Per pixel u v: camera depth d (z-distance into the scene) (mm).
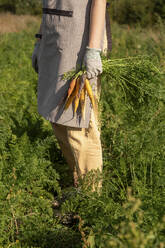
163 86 3746
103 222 2463
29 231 2793
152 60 3779
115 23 13148
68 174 3943
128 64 3398
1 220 2830
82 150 3205
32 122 4609
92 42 2889
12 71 7656
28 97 5895
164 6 14750
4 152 3598
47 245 2824
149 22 11344
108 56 3316
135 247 1813
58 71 3084
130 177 3484
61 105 3127
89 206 2754
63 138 3527
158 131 3654
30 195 3383
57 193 3592
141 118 3766
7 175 3297
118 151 3773
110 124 4137
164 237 2170
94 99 3227
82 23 2977
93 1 2891
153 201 2771
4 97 5883
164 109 4109
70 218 3189
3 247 2766
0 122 4867
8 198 2955
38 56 3408
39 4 24578
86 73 2932
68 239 2820
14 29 16406
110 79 3498
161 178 3027
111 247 2023
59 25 3010
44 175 3500
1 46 10219
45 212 3156
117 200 3250
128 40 9148
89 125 3133
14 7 25062
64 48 3020
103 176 3184
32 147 3762
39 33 3500
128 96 3691
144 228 2340
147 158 3383
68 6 2963
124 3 12547
